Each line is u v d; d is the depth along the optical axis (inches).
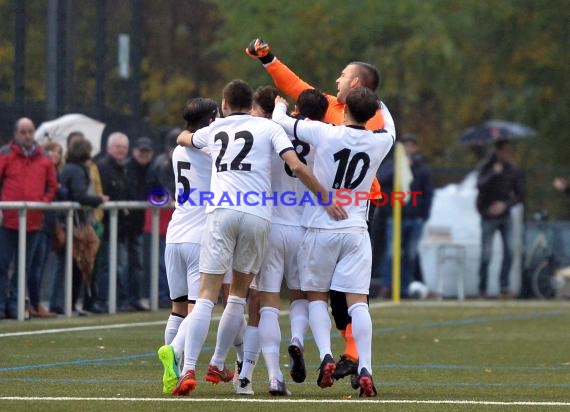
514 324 2011.6
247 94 1155.9
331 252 1144.2
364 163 1139.9
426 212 2493.8
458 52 4133.9
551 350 1614.2
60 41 2124.8
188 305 1224.2
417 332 1859.0
